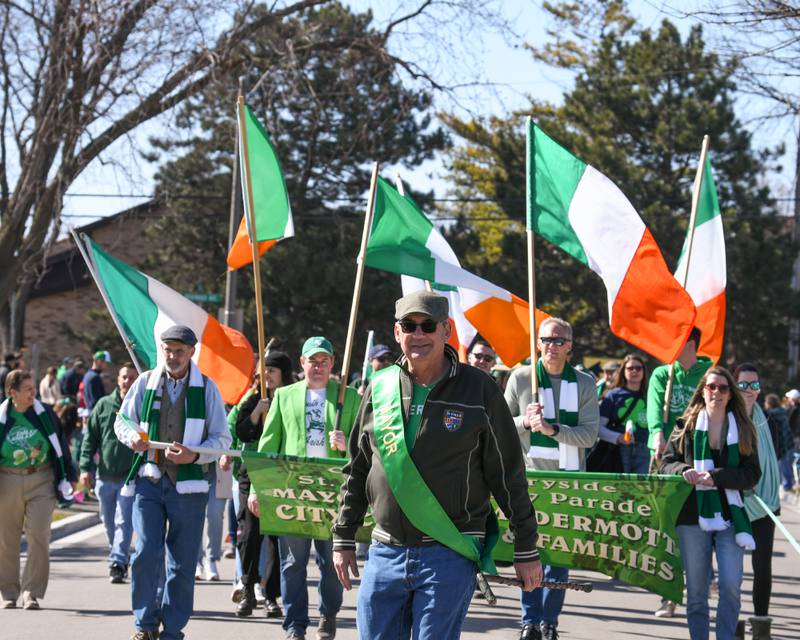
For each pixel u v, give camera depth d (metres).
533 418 9.06
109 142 27.00
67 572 13.43
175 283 44.25
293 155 42.12
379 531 5.98
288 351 43.00
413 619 5.86
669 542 8.31
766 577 10.02
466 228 46.56
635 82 45.75
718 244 11.41
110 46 25.64
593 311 46.84
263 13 29.62
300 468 8.58
